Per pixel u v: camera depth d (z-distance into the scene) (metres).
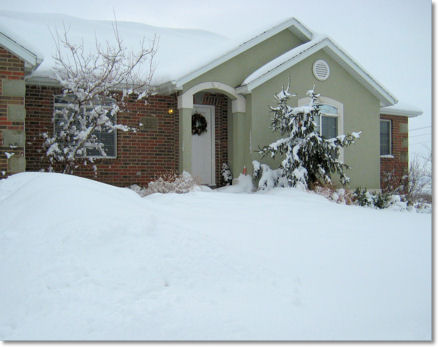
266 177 11.35
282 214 7.42
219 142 13.58
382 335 3.43
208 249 4.62
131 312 3.56
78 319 3.47
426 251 5.73
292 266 4.80
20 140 8.95
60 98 11.11
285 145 11.16
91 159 10.75
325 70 13.25
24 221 4.94
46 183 6.03
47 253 4.29
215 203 8.12
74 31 14.11
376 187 14.05
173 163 12.35
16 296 3.76
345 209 8.52
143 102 11.99
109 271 4.05
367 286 4.48
